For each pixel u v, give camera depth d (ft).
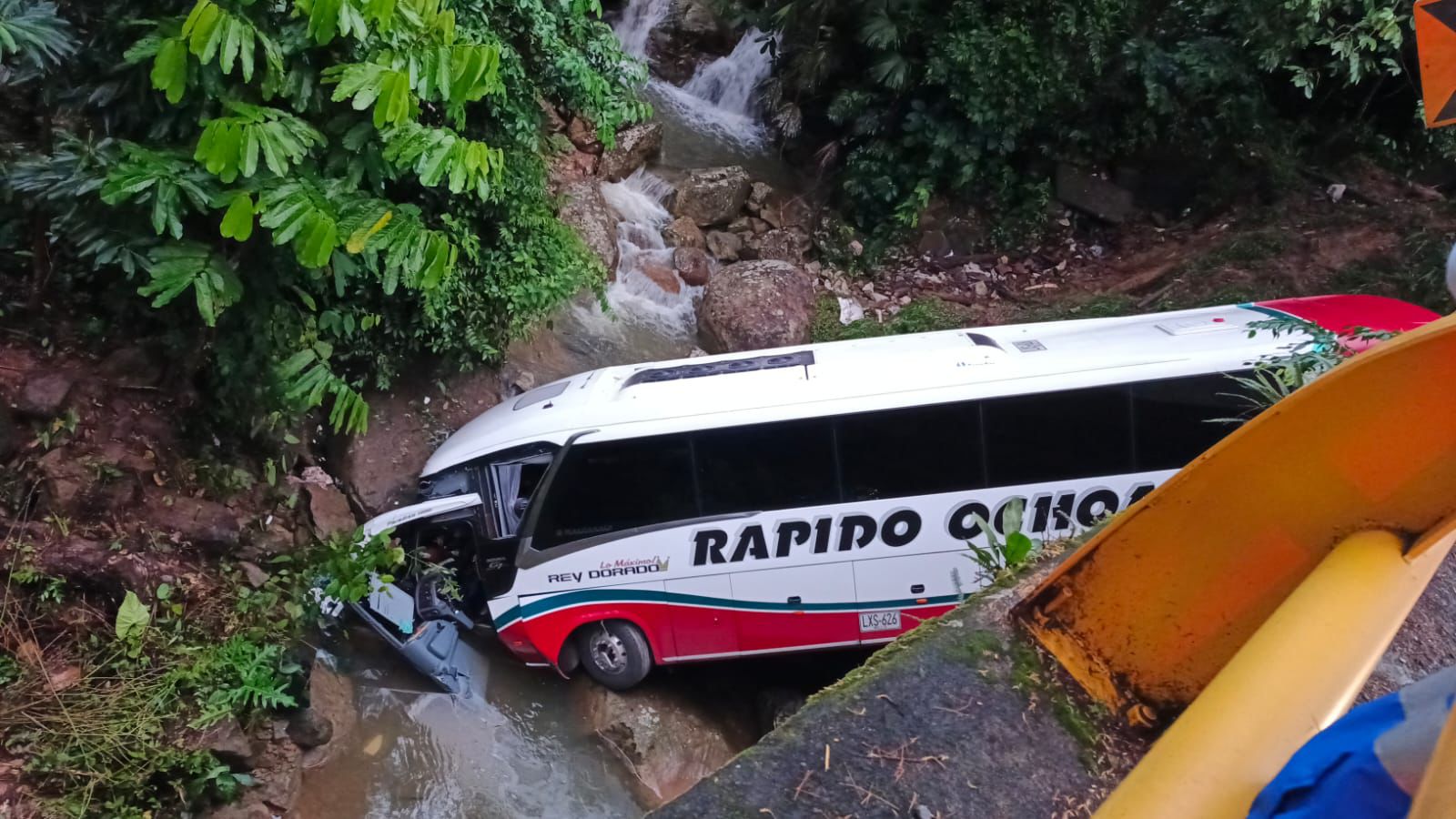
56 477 18.99
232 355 20.12
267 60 14.80
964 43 39.60
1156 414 21.89
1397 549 5.32
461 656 23.48
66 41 14.67
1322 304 24.95
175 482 20.89
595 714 22.68
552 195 35.55
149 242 15.76
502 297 28.14
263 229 17.28
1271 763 4.02
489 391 30.14
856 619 22.67
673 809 7.27
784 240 43.06
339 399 18.98
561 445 22.02
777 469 21.98
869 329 37.73
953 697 8.21
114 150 15.42
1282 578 6.72
